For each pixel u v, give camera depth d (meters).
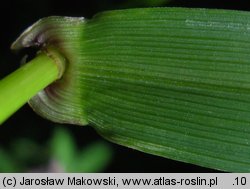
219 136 0.07
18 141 0.12
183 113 0.07
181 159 0.07
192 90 0.07
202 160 0.07
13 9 0.14
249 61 0.06
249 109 0.06
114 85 0.07
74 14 0.13
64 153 0.11
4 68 0.13
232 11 0.06
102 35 0.07
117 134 0.07
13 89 0.06
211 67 0.07
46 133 0.14
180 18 0.07
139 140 0.07
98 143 0.12
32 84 0.06
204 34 0.06
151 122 0.07
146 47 0.07
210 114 0.07
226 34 0.06
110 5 0.12
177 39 0.07
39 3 0.13
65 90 0.07
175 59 0.07
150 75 0.07
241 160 0.07
